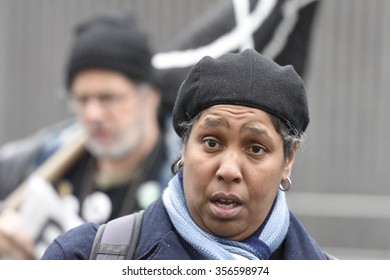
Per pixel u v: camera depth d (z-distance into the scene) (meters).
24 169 8.40
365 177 18.48
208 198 3.95
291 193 18.38
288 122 4.00
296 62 8.03
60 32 18.73
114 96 7.80
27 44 18.78
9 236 7.29
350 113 18.52
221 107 3.90
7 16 18.73
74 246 4.21
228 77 3.94
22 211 7.39
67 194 7.99
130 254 4.16
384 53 18.55
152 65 7.99
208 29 8.09
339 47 18.52
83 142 8.03
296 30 7.99
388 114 18.55
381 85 18.50
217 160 3.91
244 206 3.95
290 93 4.00
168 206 4.16
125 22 8.01
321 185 18.44
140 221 4.27
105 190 7.92
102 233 4.23
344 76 18.52
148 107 8.00
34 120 18.70
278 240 4.22
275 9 7.93
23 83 18.77
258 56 4.05
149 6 18.61
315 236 18.42
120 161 7.90
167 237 4.14
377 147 18.55
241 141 3.92
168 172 7.93
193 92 3.98
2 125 18.66
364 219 18.44
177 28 18.56
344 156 18.50
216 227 3.99
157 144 7.99
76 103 7.96
